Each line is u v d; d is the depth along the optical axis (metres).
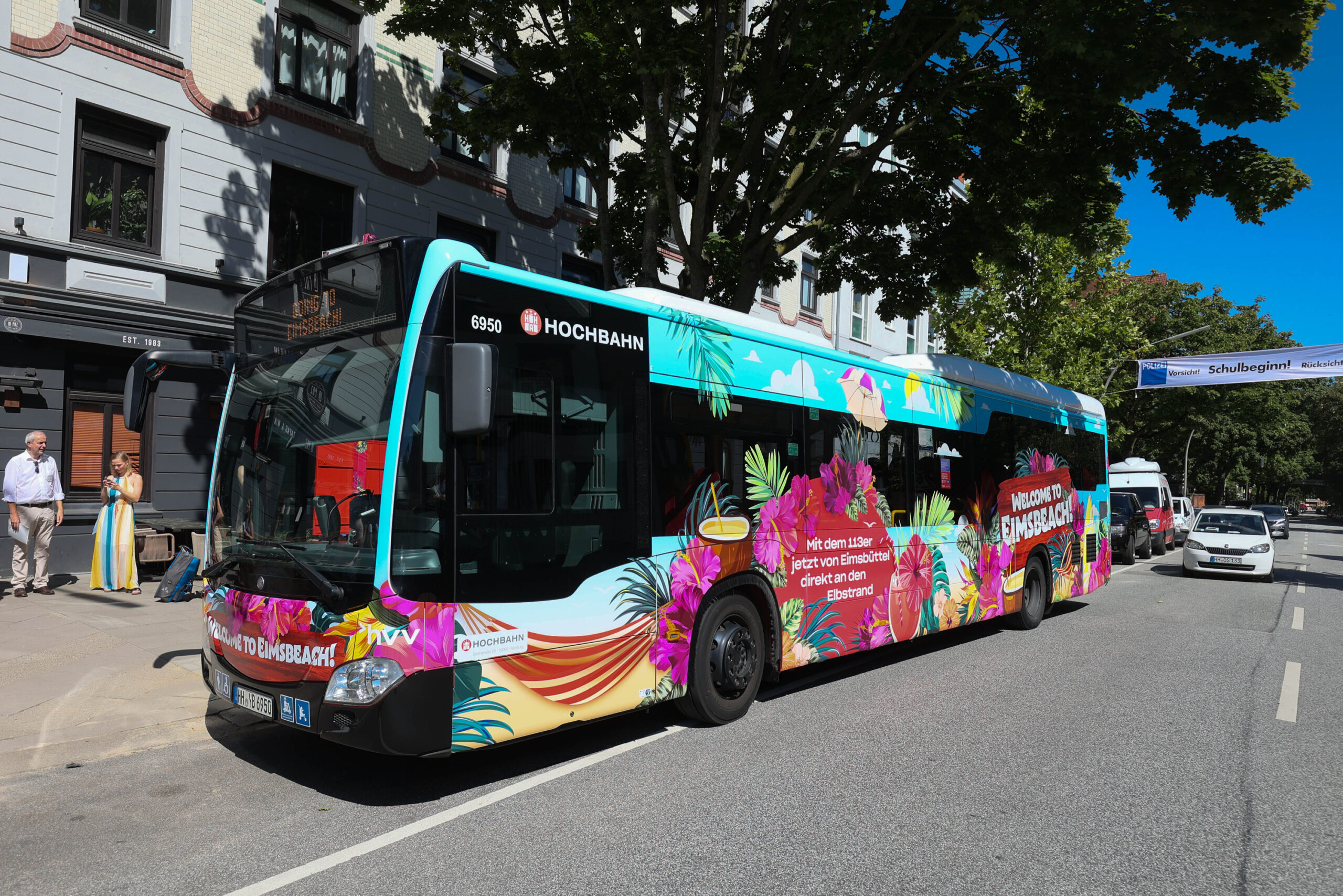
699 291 10.22
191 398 11.73
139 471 11.41
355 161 13.59
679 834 3.98
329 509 4.34
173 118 11.48
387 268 4.34
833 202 11.54
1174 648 9.27
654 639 5.34
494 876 3.51
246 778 4.73
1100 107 9.68
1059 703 6.64
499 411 4.50
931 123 10.93
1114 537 21.61
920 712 6.32
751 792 4.58
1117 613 12.23
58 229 10.52
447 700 4.15
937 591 8.34
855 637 7.20
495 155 15.95
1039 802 4.51
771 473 6.38
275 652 4.36
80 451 10.91
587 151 10.62
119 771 4.82
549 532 4.70
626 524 5.19
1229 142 9.42
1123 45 8.38
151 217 11.47
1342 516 99.12
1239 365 24.69
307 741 5.39
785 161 11.62
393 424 4.14
